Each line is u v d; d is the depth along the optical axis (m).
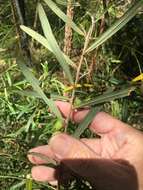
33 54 0.46
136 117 0.39
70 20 0.24
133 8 0.23
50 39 0.23
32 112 0.35
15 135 0.34
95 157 0.21
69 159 0.21
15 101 0.36
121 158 0.23
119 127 0.24
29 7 0.52
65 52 0.33
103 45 0.41
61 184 0.24
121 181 0.21
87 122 0.23
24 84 0.37
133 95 0.36
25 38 0.42
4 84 0.38
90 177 0.21
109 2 0.36
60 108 0.24
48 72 0.39
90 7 0.40
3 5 0.50
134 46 0.45
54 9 0.24
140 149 0.23
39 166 0.24
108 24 0.39
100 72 0.40
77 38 0.42
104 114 0.24
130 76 0.45
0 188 0.33
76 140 0.21
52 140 0.21
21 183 0.30
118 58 0.41
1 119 0.36
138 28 0.46
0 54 0.45
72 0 0.30
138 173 0.22
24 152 0.32
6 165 0.33
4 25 0.48
